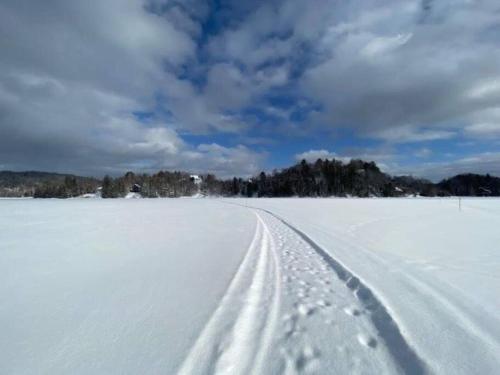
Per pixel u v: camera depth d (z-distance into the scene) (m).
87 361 2.39
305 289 4.22
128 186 94.69
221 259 5.84
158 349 2.57
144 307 3.46
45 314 3.28
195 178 117.50
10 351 2.54
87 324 3.04
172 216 15.86
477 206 25.25
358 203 32.31
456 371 2.31
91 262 5.61
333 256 6.15
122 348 2.58
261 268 5.25
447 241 8.33
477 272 5.05
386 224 12.50
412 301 3.67
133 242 7.77
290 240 8.43
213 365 2.34
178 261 5.67
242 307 3.47
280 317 3.28
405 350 2.61
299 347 2.66
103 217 15.09
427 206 25.72
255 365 2.38
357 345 2.72
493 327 3.02
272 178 103.94
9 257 6.05
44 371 2.27
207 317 3.19
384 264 5.56
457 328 2.99
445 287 4.23
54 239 8.25
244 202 37.91
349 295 4.02
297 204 31.39
